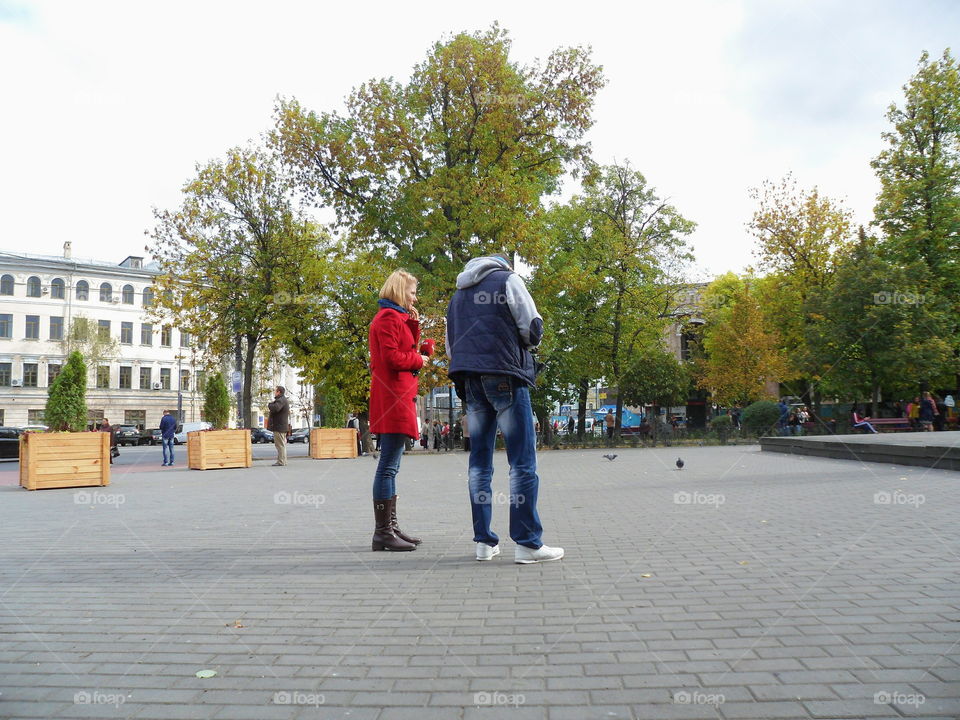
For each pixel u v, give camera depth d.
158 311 28.91
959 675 2.40
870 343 30.00
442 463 19.33
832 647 2.72
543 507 7.49
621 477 11.71
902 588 3.57
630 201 35.19
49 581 4.21
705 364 40.91
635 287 33.47
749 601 3.42
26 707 2.33
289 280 27.86
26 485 12.32
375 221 26.94
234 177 28.08
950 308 30.61
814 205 35.44
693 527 5.76
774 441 18.77
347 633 3.09
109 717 2.24
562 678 2.50
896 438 15.42
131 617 3.40
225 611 3.49
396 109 26.61
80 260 66.94
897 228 31.55
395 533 5.13
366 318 27.64
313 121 26.64
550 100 26.33
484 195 25.02
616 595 3.61
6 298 58.91
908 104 30.97
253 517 7.32
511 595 3.68
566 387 34.62
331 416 35.28
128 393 63.50
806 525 5.69
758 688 2.35
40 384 59.94
